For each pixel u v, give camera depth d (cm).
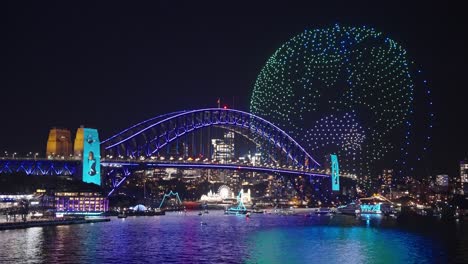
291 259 11438
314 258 11538
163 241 14600
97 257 11669
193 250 12794
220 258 11600
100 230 17850
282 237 15650
